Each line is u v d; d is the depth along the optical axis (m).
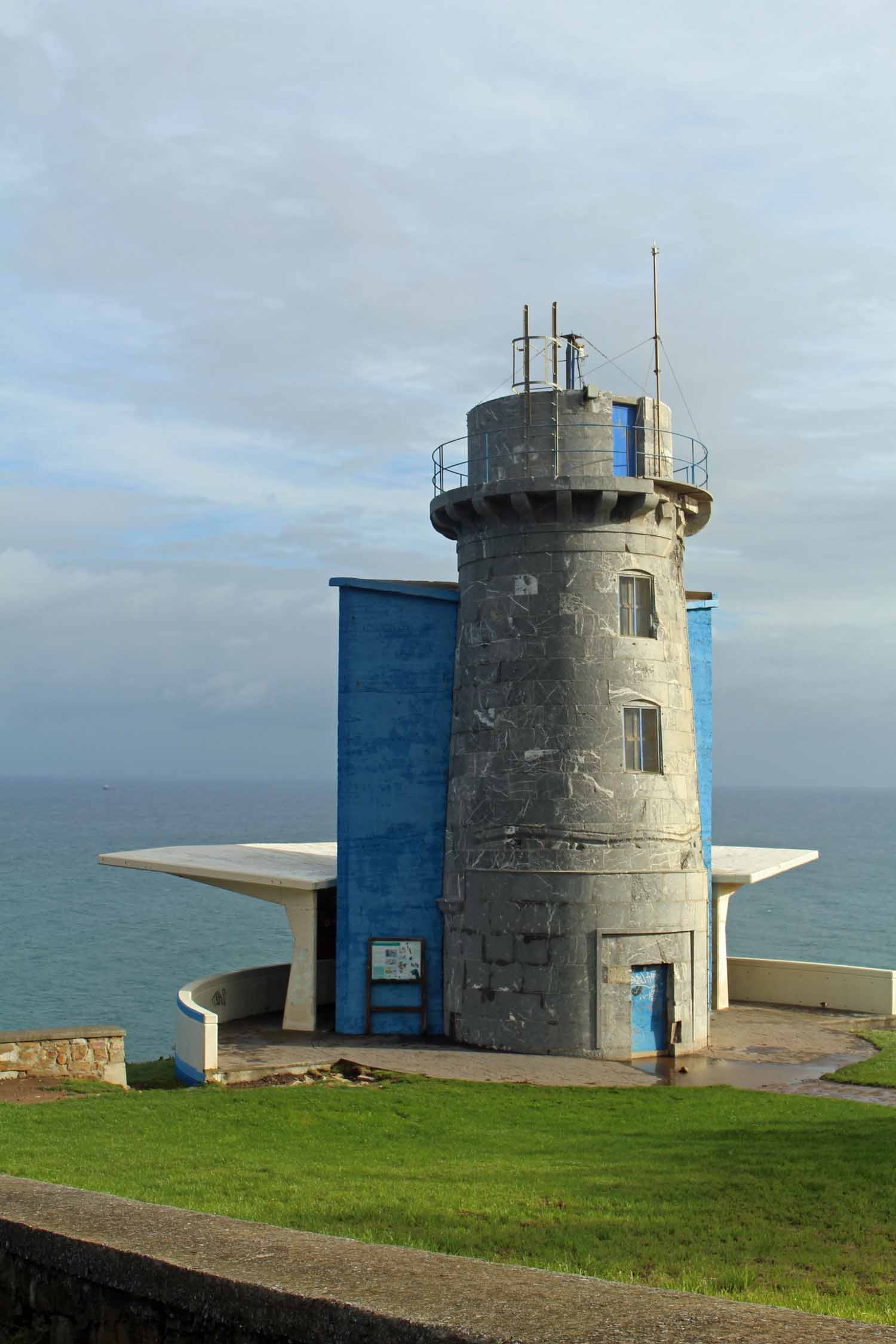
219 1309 6.46
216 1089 24.08
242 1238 7.23
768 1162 17.12
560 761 29.23
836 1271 12.21
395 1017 30.95
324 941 34.41
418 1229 13.27
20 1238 7.68
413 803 31.62
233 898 108.75
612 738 29.41
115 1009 59.16
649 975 29.25
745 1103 22.66
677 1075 26.44
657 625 30.36
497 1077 25.94
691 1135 19.53
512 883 29.20
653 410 31.17
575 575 29.77
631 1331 5.35
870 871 145.50
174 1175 15.99
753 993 36.47
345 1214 13.84
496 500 30.02
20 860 148.12
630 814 29.27
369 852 31.45
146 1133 19.53
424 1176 16.38
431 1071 26.44
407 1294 6.02
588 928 28.73
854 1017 33.88
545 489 29.30
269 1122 20.61
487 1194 15.16
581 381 32.06
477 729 30.28
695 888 30.03
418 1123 20.77
